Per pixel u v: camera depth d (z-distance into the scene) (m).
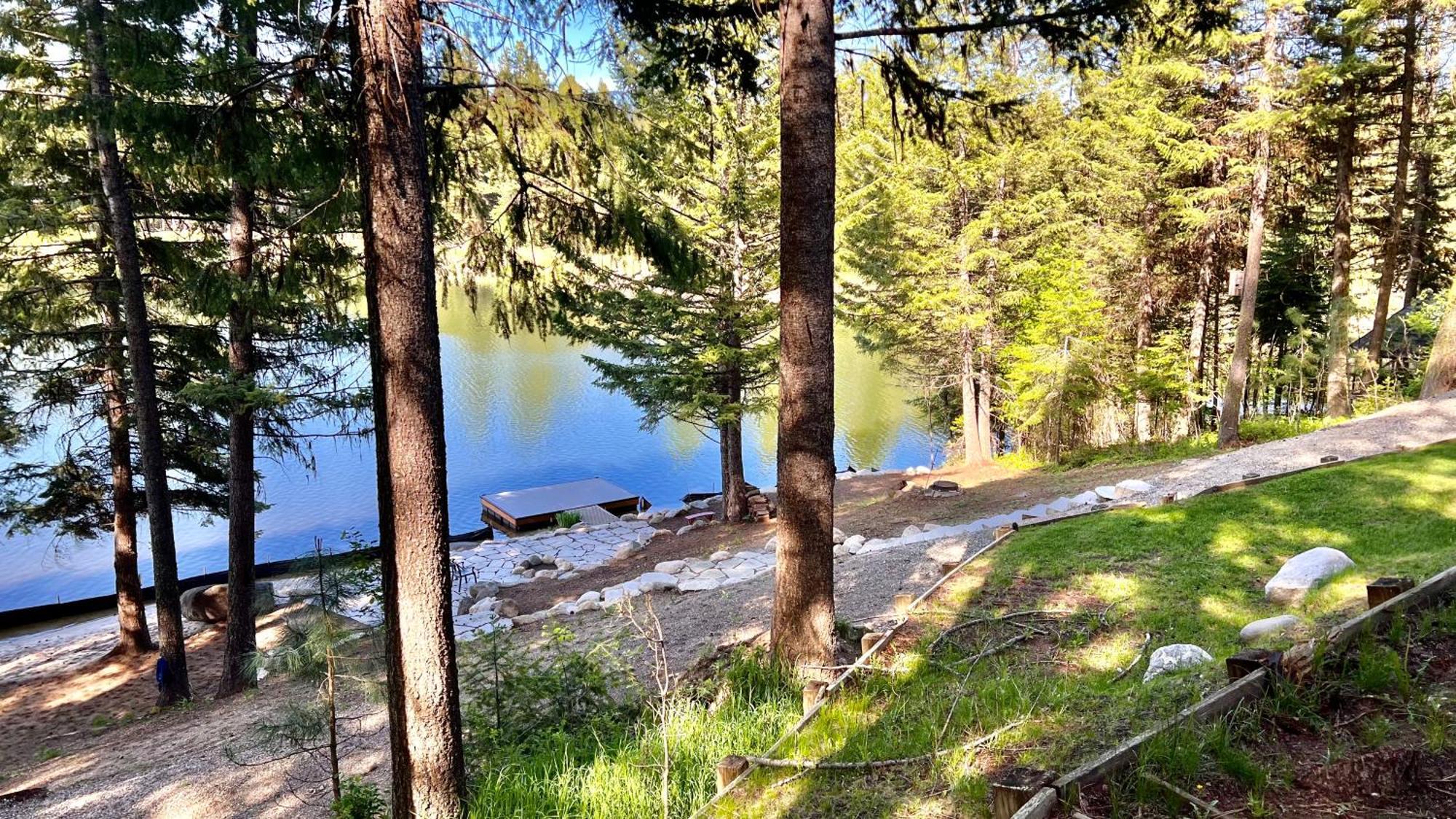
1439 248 17.41
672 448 30.33
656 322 13.38
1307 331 18.48
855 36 5.18
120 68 7.04
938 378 21.00
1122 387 18.42
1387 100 15.56
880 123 14.84
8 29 8.13
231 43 6.04
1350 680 3.18
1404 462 8.32
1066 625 5.14
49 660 12.92
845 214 15.38
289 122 5.29
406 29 3.68
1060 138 17.12
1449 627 3.54
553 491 22.22
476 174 5.44
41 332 10.89
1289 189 16.81
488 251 5.78
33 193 9.81
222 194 9.36
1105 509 8.48
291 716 5.06
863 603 7.38
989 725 3.54
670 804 3.56
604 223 5.69
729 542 13.76
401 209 3.75
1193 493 9.52
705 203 12.75
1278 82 13.20
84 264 11.09
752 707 4.66
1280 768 2.66
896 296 18.41
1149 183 16.83
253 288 7.43
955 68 7.05
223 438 12.65
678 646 7.12
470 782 4.32
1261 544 6.39
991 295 18.03
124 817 6.14
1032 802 2.44
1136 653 4.52
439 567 3.98
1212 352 22.02
